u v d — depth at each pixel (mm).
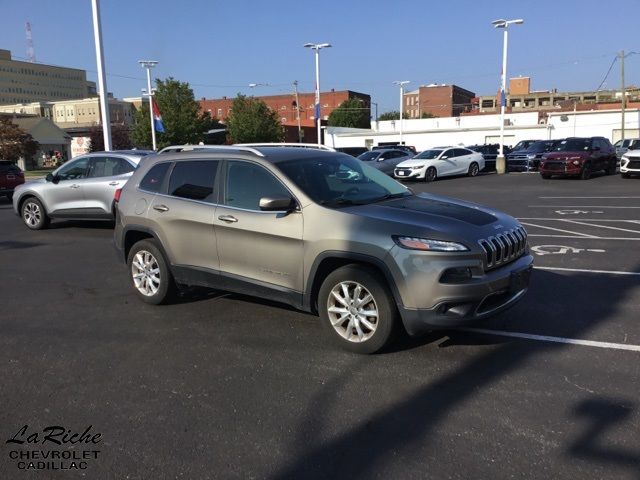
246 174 5219
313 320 5484
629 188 18344
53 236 11297
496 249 4336
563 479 2881
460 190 19844
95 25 18953
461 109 131250
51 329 5430
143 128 48938
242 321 5512
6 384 4195
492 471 2965
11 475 3062
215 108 114750
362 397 3846
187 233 5578
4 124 43875
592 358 4395
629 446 3160
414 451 3176
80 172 11695
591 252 8414
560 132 56812
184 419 3611
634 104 81250
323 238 4539
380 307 4367
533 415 3535
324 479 2951
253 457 3170
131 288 6945
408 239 4191
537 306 5723
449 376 4137
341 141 67375
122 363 4551
